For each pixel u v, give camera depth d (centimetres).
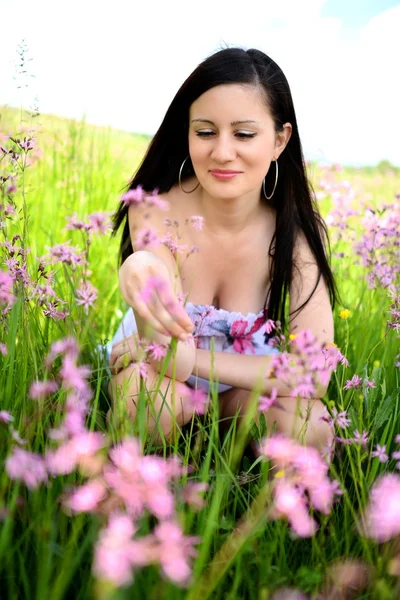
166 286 152
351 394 193
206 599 124
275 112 200
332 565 138
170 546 103
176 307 152
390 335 243
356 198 483
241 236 222
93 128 451
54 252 182
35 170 434
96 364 218
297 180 220
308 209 223
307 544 153
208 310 213
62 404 161
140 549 102
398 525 114
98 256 346
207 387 228
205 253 224
